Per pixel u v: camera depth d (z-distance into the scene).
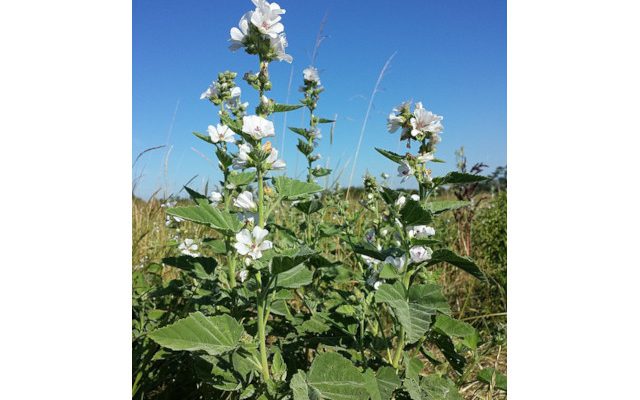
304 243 0.67
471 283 0.93
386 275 0.46
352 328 0.53
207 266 0.59
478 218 1.15
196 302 0.57
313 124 0.80
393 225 0.52
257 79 0.47
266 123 0.44
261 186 0.45
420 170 0.49
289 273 0.45
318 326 0.53
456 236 1.10
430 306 0.44
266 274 0.46
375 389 0.43
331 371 0.41
